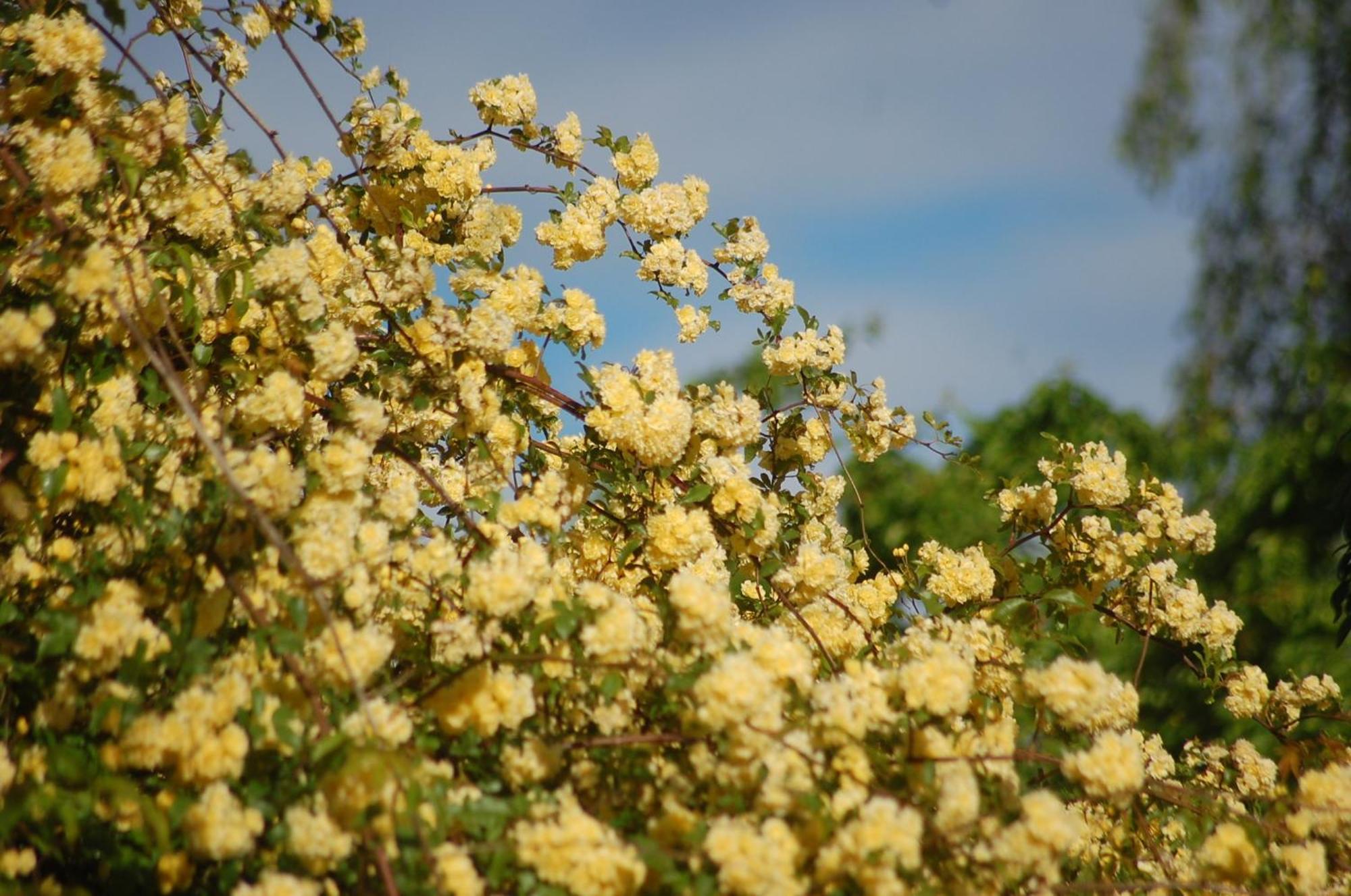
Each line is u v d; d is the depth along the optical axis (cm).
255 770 161
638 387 186
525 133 205
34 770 162
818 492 203
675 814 163
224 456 165
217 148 185
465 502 179
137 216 179
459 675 165
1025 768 170
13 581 169
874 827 158
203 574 168
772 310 202
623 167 204
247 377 176
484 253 199
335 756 157
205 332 180
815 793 161
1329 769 174
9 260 173
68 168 172
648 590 188
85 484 168
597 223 202
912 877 160
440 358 185
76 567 168
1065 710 169
